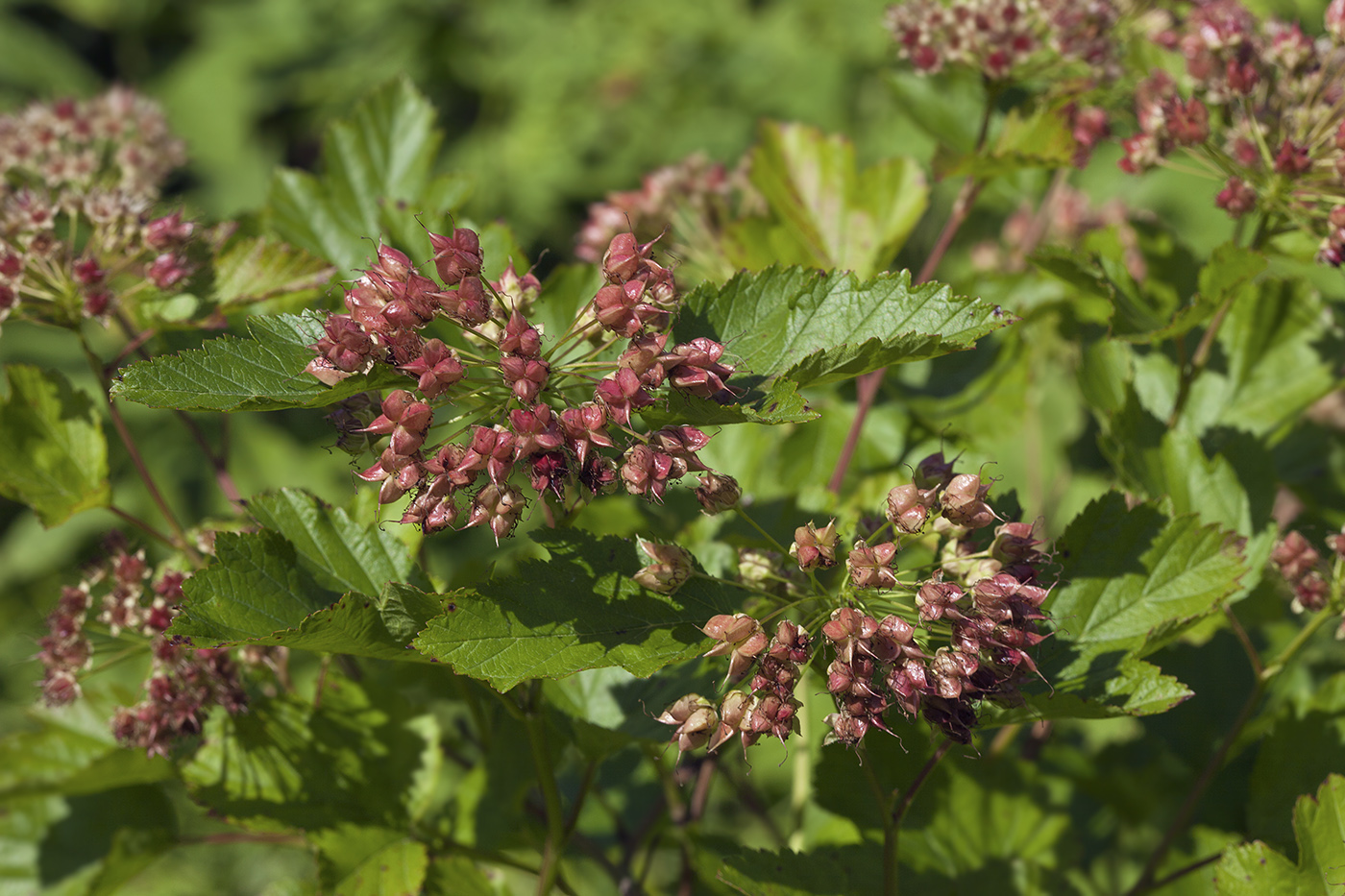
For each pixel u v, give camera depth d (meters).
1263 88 0.47
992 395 0.51
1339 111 0.45
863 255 0.50
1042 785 0.45
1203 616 0.40
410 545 0.43
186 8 1.32
